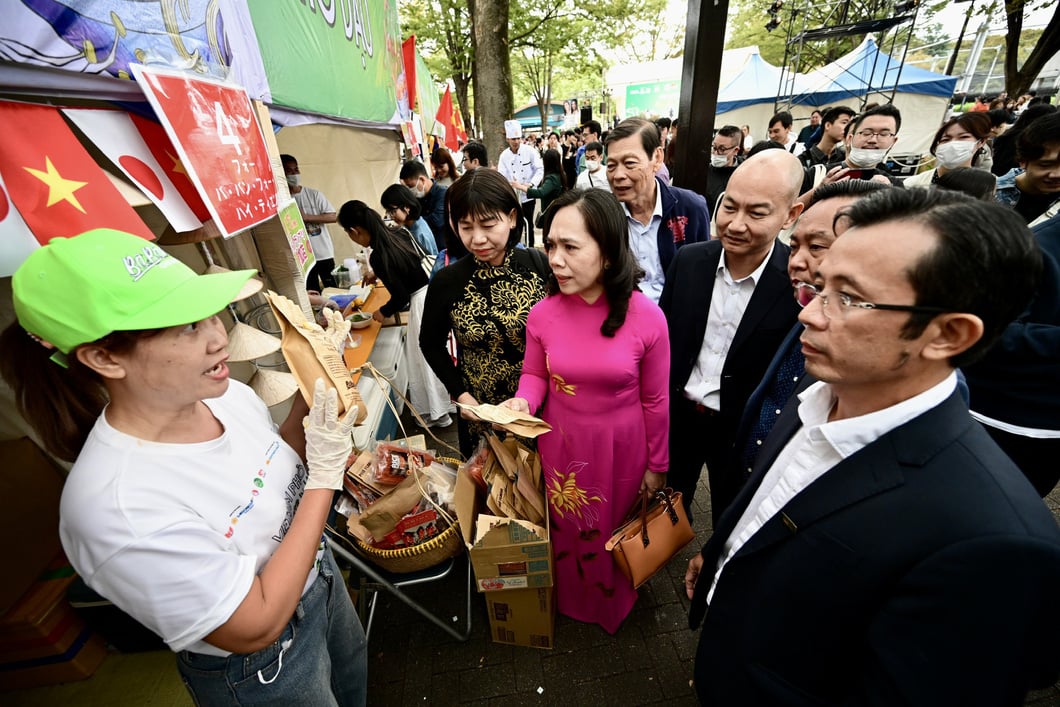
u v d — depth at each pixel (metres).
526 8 12.36
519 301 1.75
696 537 2.33
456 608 2.01
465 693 1.70
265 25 1.92
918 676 0.64
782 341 1.55
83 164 0.91
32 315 0.63
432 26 12.62
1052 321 1.42
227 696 0.94
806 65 15.85
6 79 0.76
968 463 0.66
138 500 0.71
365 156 5.28
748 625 0.94
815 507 0.81
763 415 1.46
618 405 1.47
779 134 5.06
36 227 0.79
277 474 1.01
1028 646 0.59
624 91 15.60
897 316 0.65
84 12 0.90
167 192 1.16
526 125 32.47
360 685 1.41
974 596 0.60
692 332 1.81
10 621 1.41
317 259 3.87
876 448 0.75
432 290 1.83
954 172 2.06
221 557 0.77
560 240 1.23
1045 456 1.51
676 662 1.76
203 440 0.86
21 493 1.45
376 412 2.45
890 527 0.70
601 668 1.75
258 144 1.66
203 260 1.88
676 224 2.31
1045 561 0.55
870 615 0.75
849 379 0.75
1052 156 1.74
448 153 5.79
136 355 0.69
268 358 1.87
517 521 1.42
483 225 1.58
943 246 0.59
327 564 1.22
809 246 1.24
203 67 1.33
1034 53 9.98
